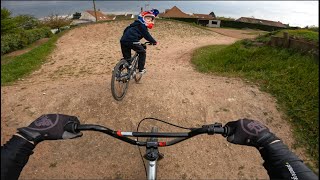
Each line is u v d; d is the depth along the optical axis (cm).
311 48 291
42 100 236
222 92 225
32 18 1644
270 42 366
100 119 202
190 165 160
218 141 176
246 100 212
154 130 69
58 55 562
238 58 341
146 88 237
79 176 157
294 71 252
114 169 160
